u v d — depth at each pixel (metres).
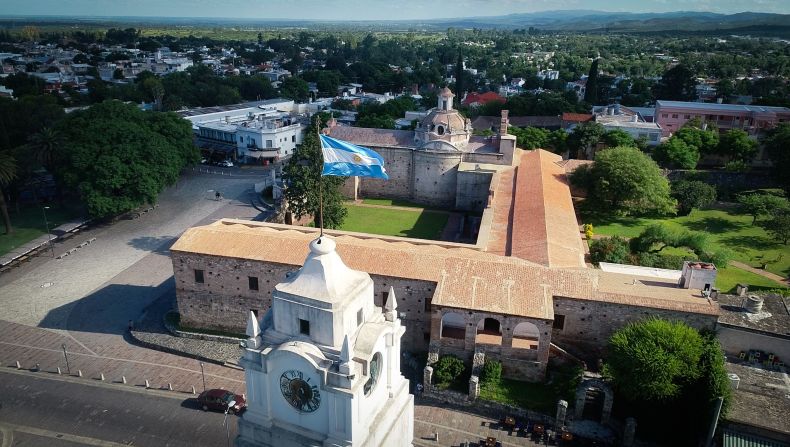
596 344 59.12
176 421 53.88
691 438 48.38
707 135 131.50
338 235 72.69
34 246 94.88
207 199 120.69
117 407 55.84
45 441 51.19
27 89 195.50
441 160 111.88
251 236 68.12
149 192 103.38
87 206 99.25
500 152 110.88
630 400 50.88
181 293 68.56
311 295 28.89
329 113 169.62
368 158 40.88
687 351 49.47
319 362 28.66
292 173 85.94
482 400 54.50
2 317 72.94
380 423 31.05
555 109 188.38
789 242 93.06
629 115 164.75
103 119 111.56
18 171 107.75
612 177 101.44
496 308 55.91
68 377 60.56
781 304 60.50
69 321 72.12
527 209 82.88
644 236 86.50
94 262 89.62
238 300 67.00
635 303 56.59
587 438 49.94
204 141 158.62
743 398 48.72
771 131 134.75
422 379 59.34
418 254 63.66
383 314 33.56
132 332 68.81
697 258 82.81
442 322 63.44
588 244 89.75
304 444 29.92
